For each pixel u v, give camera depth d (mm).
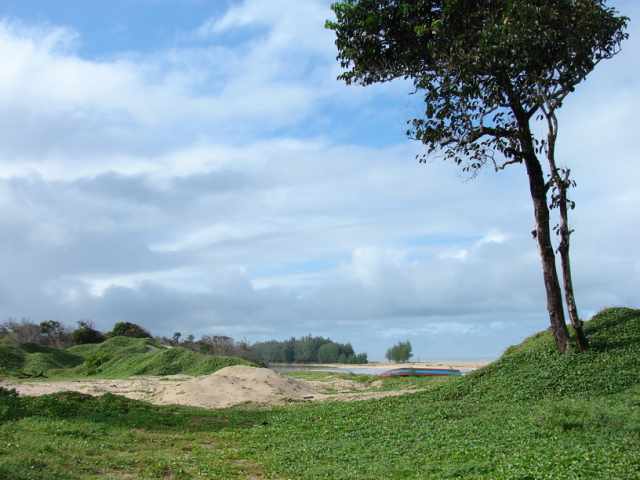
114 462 12547
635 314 22578
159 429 17656
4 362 39906
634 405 14789
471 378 20906
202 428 18172
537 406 16219
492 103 21062
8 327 57938
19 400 18562
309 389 29984
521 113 20984
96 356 43469
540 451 11406
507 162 21688
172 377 36250
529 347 24219
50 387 27562
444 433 14539
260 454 14297
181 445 15422
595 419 13141
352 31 21859
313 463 13070
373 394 26406
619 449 11039
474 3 20203
